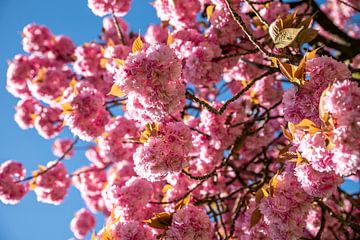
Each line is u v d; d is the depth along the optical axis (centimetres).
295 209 333
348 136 255
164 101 319
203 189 514
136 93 316
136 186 422
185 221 362
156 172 353
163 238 370
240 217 473
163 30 688
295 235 334
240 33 441
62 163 669
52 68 700
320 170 278
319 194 306
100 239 402
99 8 533
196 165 480
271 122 638
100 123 493
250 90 566
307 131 291
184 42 442
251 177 616
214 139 462
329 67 295
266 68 442
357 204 476
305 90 297
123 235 380
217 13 434
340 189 482
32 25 723
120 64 333
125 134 572
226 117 466
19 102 683
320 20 519
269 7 471
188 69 434
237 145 459
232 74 551
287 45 330
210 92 654
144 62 313
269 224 337
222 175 531
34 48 718
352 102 258
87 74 652
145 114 333
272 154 652
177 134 359
